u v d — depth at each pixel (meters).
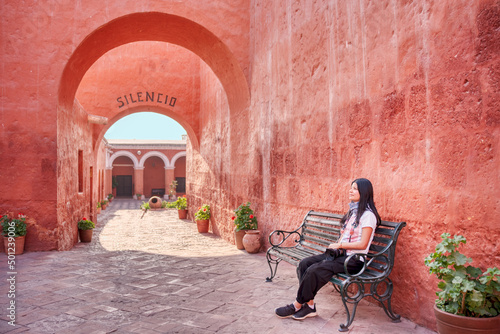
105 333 3.36
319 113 5.46
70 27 7.67
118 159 40.41
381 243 3.98
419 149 3.55
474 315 2.60
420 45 3.52
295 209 6.25
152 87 14.88
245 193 8.80
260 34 7.92
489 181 2.86
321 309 4.00
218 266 6.26
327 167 5.24
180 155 38.44
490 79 2.84
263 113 7.66
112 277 5.46
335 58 5.03
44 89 7.46
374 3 4.20
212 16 8.45
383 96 4.07
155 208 23.44
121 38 9.02
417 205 3.57
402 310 3.77
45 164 7.40
